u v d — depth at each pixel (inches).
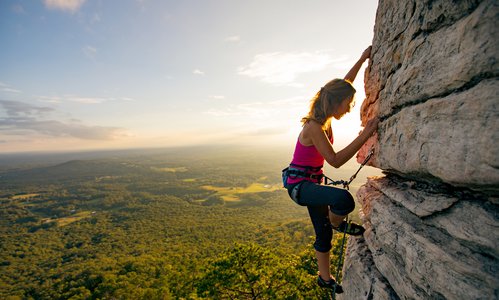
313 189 96.0
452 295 70.0
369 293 118.3
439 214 81.4
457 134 68.1
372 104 131.2
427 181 93.4
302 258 586.6
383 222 111.7
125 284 1959.9
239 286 485.4
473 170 63.4
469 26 62.5
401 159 98.3
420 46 84.8
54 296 2206.0
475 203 71.4
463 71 64.7
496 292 59.6
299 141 100.8
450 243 74.7
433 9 76.7
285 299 476.4
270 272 489.4
